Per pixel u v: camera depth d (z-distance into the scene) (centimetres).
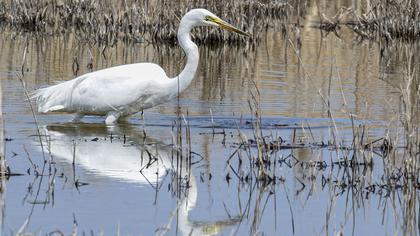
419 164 1084
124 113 1406
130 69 1384
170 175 1088
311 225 921
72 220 896
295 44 2394
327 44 2428
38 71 1819
